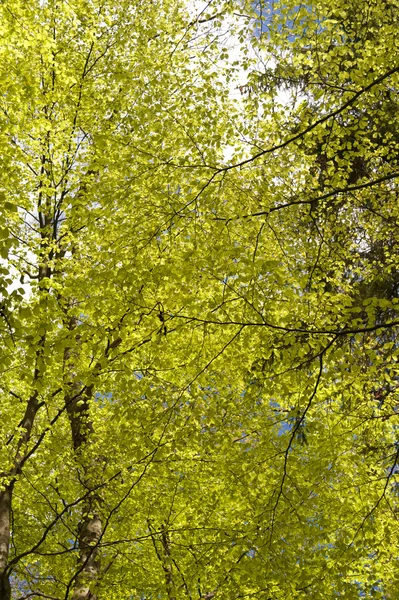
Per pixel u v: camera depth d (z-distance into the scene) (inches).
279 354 236.2
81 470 323.3
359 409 260.5
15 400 350.3
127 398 235.1
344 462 281.0
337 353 212.5
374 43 267.6
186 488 310.5
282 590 263.7
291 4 255.4
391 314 322.7
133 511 318.7
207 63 278.4
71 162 325.7
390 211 309.3
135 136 254.2
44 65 301.1
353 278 345.7
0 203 167.6
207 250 227.8
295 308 246.7
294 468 249.4
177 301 227.0
